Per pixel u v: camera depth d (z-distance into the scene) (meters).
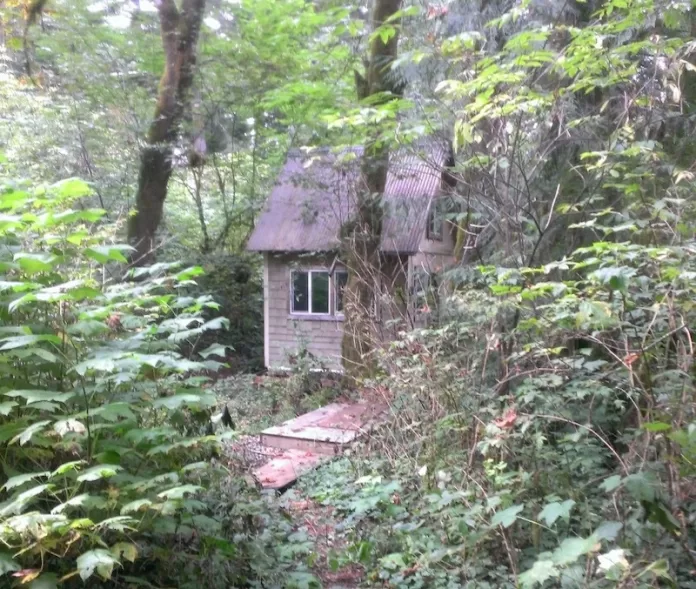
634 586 2.27
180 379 3.74
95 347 3.12
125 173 10.59
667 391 3.15
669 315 3.09
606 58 4.14
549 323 3.53
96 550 2.37
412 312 5.88
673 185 4.02
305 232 11.90
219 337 13.20
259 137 15.14
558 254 5.25
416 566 3.54
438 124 5.45
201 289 12.91
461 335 4.94
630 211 4.18
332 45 10.56
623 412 4.24
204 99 13.02
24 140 8.97
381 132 5.92
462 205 6.45
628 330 3.39
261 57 12.63
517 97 4.30
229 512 3.48
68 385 3.00
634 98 4.34
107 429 2.97
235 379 10.59
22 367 2.96
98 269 3.92
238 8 12.67
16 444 2.81
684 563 2.81
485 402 4.27
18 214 3.34
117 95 11.38
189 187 15.07
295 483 5.46
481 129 5.27
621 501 3.08
